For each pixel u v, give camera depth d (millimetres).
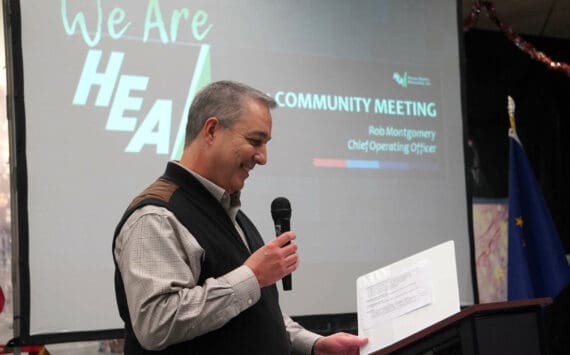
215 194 1805
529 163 4531
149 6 3105
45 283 2779
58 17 2934
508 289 4059
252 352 1724
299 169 3295
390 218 3447
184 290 1593
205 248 1717
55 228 2824
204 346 1689
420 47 3664
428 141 3602
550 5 4566
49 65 2896
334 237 3311
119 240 1688
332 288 3268
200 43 3178
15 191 2787
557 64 4449
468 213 3629
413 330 1777
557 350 3588
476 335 1774
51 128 2871
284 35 3361
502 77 4754
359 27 3543
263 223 3178
